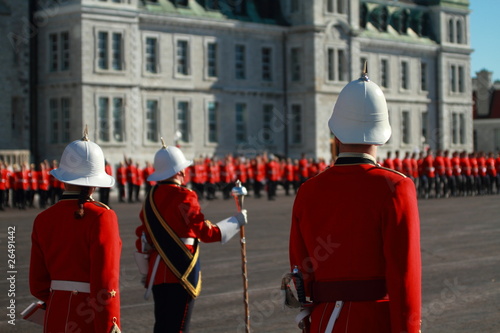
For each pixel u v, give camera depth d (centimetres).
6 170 5412
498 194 6912
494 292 1933
